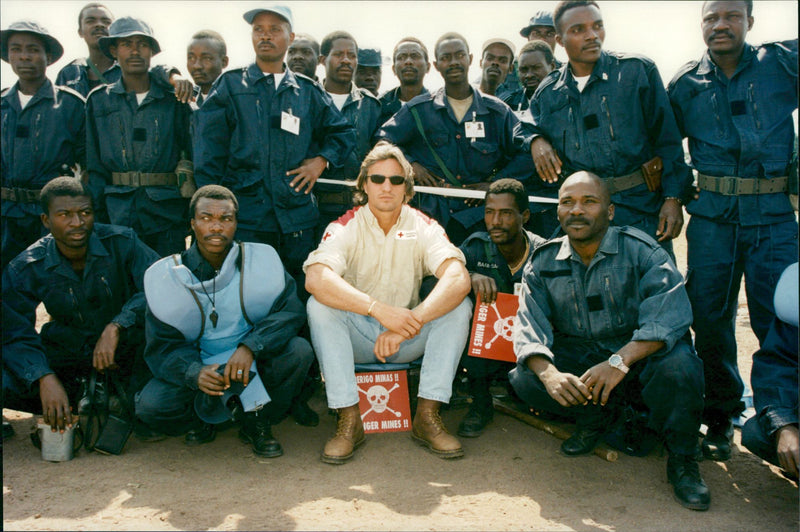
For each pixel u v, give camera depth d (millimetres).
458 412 4035
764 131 3555
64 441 3295
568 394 3014
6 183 4605
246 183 4199
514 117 4629
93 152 4527
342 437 3342
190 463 3305
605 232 3350
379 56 6293
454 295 3398
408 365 3678
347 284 3387
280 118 4242
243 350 3246
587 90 3945
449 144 4590
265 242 4336
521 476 3184
